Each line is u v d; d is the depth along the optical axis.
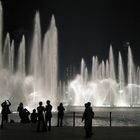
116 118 56.09
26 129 27.86
